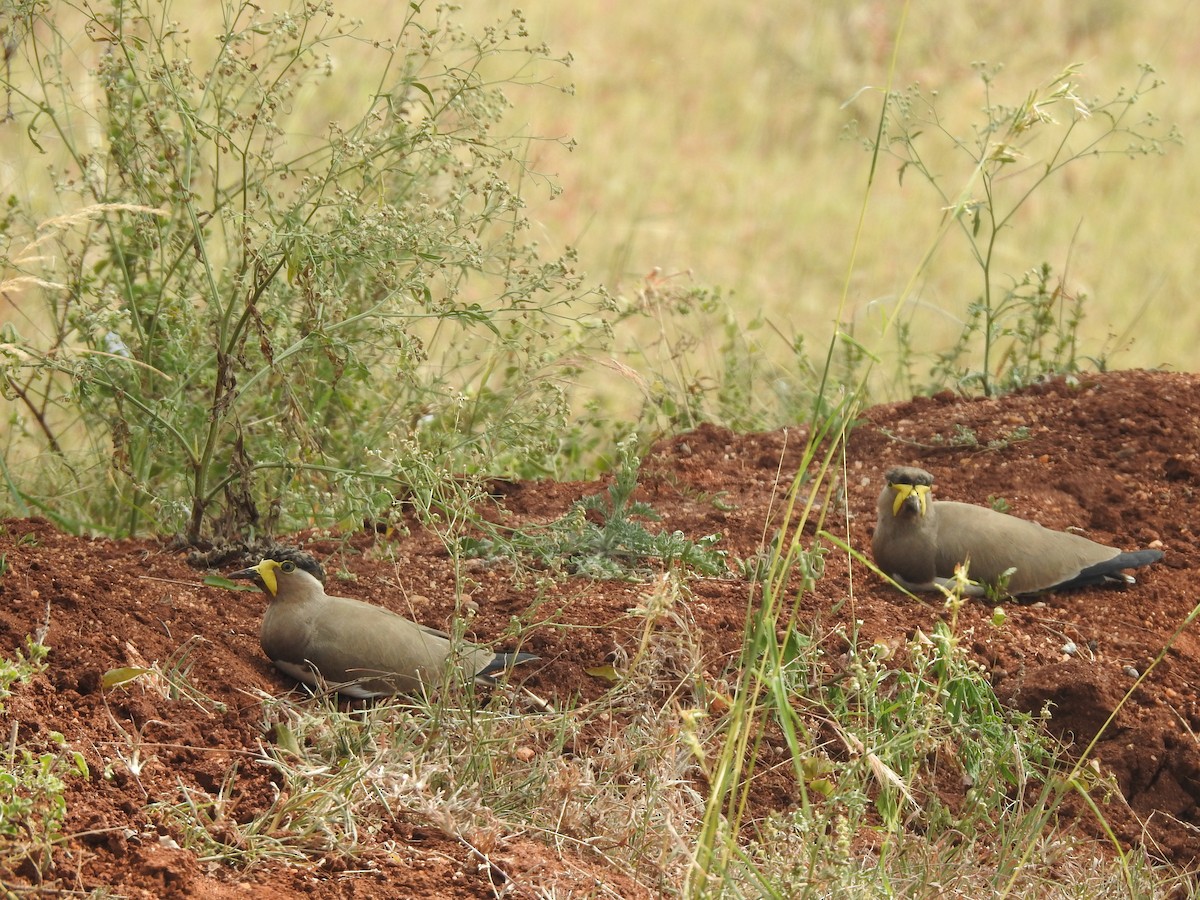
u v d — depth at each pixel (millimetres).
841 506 12328
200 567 10766
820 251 25203
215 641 9531
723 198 27391
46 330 15773
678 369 15953
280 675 9406
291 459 11281
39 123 19344
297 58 11117
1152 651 10250
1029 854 8094
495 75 30359
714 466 13516
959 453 13242
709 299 17797
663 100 32250
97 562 10312
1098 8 35719
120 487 12484
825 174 29359
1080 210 27156
